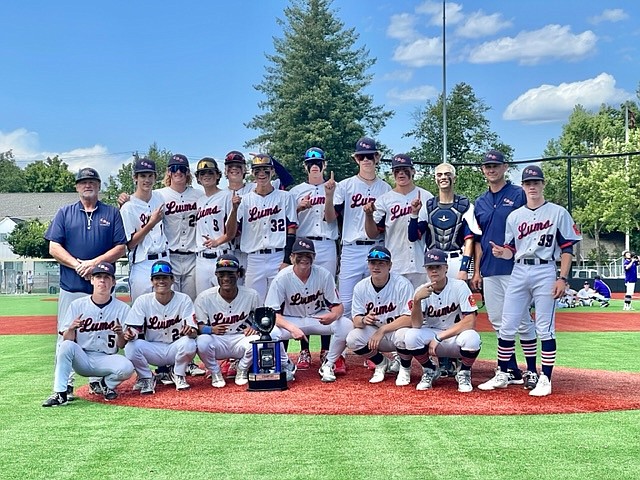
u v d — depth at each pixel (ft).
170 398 22.67
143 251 27.12
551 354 22.62
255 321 23.97
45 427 18.71
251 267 28.43
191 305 24.52
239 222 28.40
